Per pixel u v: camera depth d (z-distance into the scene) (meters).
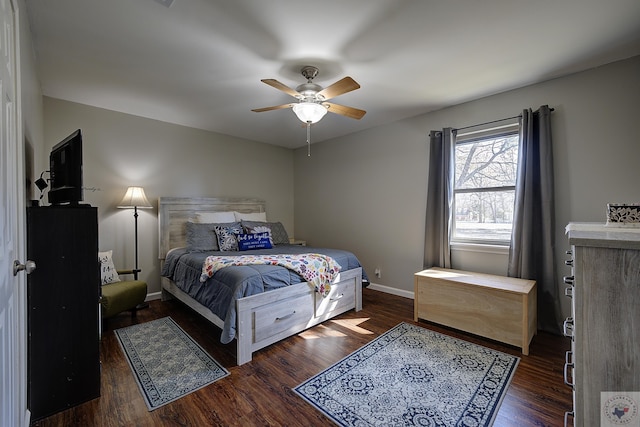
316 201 5.00
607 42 2.05
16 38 1.31
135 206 3.31
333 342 2.49
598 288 0.84
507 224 2.99
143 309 3.33
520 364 2.13
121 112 3.44
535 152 2.69
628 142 2.29
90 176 3.24
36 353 1.58
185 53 2.16
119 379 1.95
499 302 2.40
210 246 3.50
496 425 1.53
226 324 2.10
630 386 0.81
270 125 3.99
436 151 3.36
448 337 2.58
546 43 2.06
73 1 1.60
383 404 1.71
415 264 3.67
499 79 2.64
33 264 1.26
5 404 0.99
